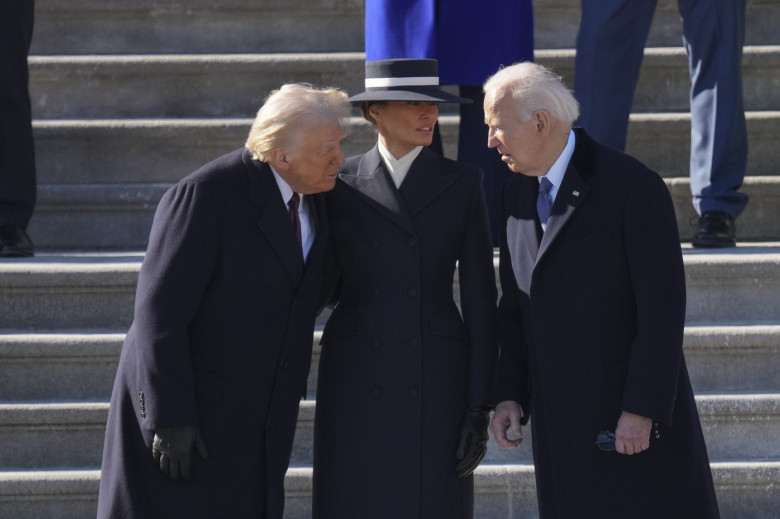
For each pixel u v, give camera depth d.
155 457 11.60
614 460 11.90
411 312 12.54
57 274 17.17
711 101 19.48
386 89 12.61
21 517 15.36
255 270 11.88
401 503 12.43
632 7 19.00
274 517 12.18
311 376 16.72
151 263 11.66
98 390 16.52
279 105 11.80
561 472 11.97
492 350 12.82
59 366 16.48
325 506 12.76
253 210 11.92
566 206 11.93
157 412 11.22
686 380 12.28
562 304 11.95
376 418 12.47
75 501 15.36
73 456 15.91
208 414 11.81
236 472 11.94
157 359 11.29
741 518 15.38
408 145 12.73
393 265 12.59
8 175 18.92
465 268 12.97
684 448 11.96
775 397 15.92
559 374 11.98
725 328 16.59
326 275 12.97
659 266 11.62
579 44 19.50
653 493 11.88
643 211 11.74
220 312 11.88
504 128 11.89
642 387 11.48
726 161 19.50
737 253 18.33
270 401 12.09
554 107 11.80
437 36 18.08
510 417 12.79
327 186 12.06
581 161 12.05
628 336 11.97
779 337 16.39
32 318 17.28
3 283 17.14
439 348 12.62
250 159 12.13
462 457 12.54
